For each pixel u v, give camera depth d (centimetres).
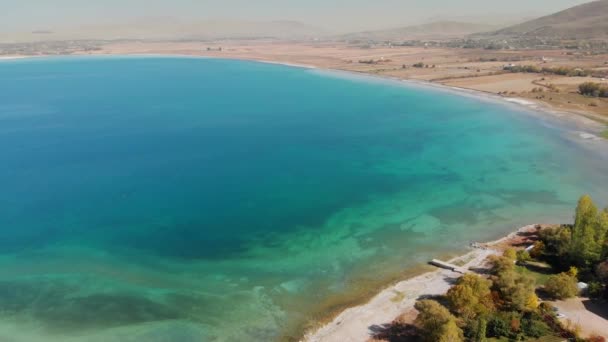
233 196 7400
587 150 9612
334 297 4681
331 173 8538
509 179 8094
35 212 6775
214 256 5556
